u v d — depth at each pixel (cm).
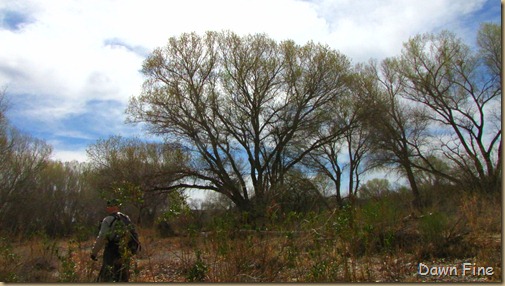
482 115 3156
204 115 3144
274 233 767
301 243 734
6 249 819
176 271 771
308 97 3294
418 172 3697
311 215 780
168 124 3102
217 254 689
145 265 849
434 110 3359
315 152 3775
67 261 727
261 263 688
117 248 693
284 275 680
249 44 3250
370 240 819
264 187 2775
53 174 4216
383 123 3497
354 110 3541
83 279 693
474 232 1069
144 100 3122
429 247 971
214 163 3159
